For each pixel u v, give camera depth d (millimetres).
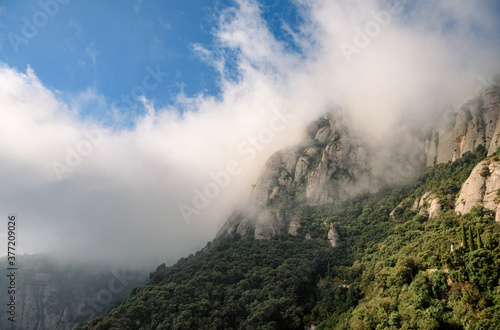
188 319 123188
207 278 149750
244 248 175250
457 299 82062
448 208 136125
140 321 127500
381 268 118875
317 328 117438
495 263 80438
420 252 109438
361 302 113562
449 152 178625
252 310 129375
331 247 162875
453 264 88062
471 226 102750
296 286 140125
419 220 141250
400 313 88500
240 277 151875
